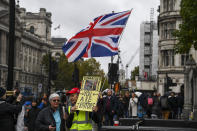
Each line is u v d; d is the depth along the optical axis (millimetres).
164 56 49188
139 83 73438
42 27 126500
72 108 8109
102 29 9953
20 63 102688
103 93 19188
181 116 26219
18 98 9156
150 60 95812
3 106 7980
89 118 8266
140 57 97125
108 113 17734
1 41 88250
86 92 8273
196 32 21469
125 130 7883
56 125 7520
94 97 8148
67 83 92000
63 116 7672
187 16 21141
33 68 115000
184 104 27516
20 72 97312
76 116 8227
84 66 97812
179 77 47156
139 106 20969
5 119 7984
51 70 25547
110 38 9875
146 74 82750
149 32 97000
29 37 109000
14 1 11094
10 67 10938
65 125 7879
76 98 8617
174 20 47438
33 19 126688
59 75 91188
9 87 10914
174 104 22953
